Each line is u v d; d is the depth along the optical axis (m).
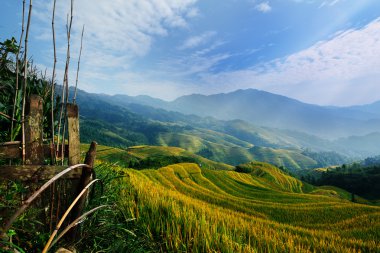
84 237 3.49
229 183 85.00
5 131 3.88
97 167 5.20
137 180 8.22
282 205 51.22
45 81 4.58
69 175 3.44
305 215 42.62
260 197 71.31
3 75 4.07
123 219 4.92
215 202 46.47
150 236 4.58
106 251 3.61
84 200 3.40
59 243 3.12
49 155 3.70
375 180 143.62
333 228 35.88
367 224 36.72
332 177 167.38
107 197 4.54
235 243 4.98
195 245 4.62
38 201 3.20
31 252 2.79
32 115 3.38
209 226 5.75
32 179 3.08
